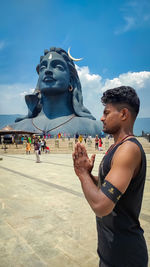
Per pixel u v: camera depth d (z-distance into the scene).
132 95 1.07
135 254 0.97
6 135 35.78
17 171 8.73
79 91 63.28
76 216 3.52
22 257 2.26
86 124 59.12
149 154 18.70
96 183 1.23
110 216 1.00
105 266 1.02
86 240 2.65
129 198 0.98
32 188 5.66
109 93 1.11
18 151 23.92
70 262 2.16
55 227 3.06
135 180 0.98
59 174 7.94
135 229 1.01
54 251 2.38
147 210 3.79
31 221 3.30
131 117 1.08
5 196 4.85
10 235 2.80
